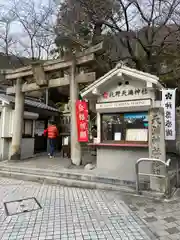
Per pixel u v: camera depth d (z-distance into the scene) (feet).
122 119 24.00
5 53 64.59
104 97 24.94
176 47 42.91
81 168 25.29
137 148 22.03
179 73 40.68
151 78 21.11
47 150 45.29
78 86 27.37
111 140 24.26
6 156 33.86
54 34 47.32
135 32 43.86
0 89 46.78
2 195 18.33
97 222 12.82
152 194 17.30
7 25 61.93
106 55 42.55
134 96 23.13
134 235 11.26
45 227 12.22
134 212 14.35
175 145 29.55
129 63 46.91
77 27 43.80
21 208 15.25
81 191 19.40
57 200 16.90
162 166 17.56
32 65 29.89
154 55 44.83
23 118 36.04
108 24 42.34
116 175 21.61
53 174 23.80
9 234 11.46
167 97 21.47
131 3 41.19
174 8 39.83
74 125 26.89
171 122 21.18
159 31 44.78
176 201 16.40
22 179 24.40
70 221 13.00
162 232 11.62
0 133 33.81
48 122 45.83
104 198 17.26
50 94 70.54
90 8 41.73
